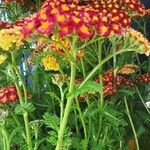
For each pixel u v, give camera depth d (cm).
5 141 32
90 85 28
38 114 40
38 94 41
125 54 41
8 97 32
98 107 35
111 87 35
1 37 27
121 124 39
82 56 34
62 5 24
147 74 39
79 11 24
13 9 43
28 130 32
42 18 24
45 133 38
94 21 25
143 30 47
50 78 39
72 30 23
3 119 31
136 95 45
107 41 40
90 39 28
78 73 39
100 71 35
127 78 41
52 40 27
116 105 39
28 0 43
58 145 29
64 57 32
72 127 38
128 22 27
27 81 44
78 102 35
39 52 34
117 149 40
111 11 28
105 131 36
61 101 30
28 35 25
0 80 40
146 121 44
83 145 34
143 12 33
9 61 31
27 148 34
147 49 28
